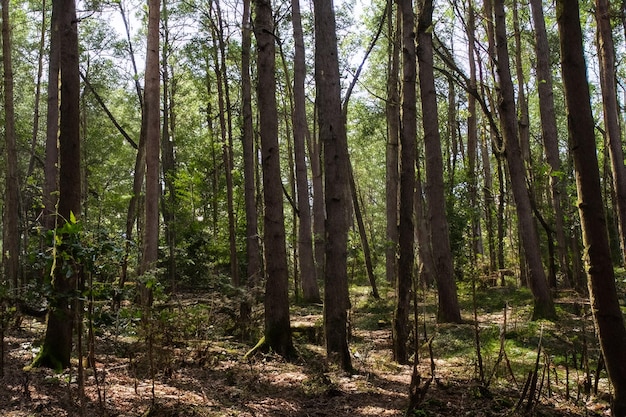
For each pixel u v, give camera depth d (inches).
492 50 545.0
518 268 770.8
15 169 619.8
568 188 668.1
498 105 472.7
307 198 698.8
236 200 800.3
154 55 508.7
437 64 888.9
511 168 466.6
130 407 213.6
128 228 561.0
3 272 605.9
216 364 304.3
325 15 311.4
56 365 252.1
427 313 517.0
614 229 771.4
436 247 481.7
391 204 922.7
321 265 777.6
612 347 179.6
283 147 1234.6
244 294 419.2
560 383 268.2
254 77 841.5
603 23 465.4
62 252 171.5
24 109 1046.4
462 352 354.9
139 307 246.1
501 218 781.3
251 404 233.8
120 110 1085.1
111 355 301.6
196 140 991.6
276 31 740.7
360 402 240.4
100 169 1041.5
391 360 328.8
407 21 325.7
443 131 1128.8
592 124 183.9
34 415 195.6
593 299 183.8
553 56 770.2
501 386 259.0
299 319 515.5
